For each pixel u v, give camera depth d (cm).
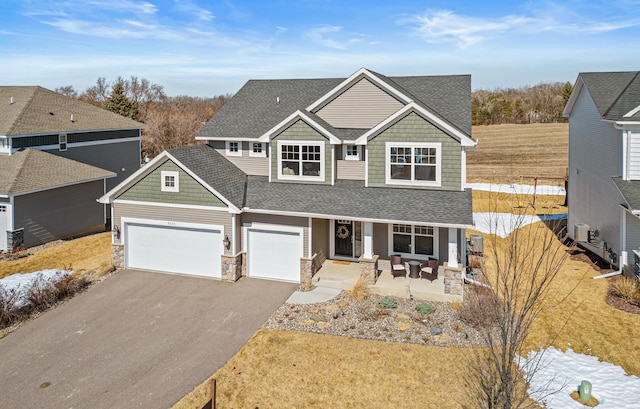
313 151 1923
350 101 2038
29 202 2281
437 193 1769
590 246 2145
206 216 1831
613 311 1495
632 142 1780
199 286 1772
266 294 1683
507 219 2812
